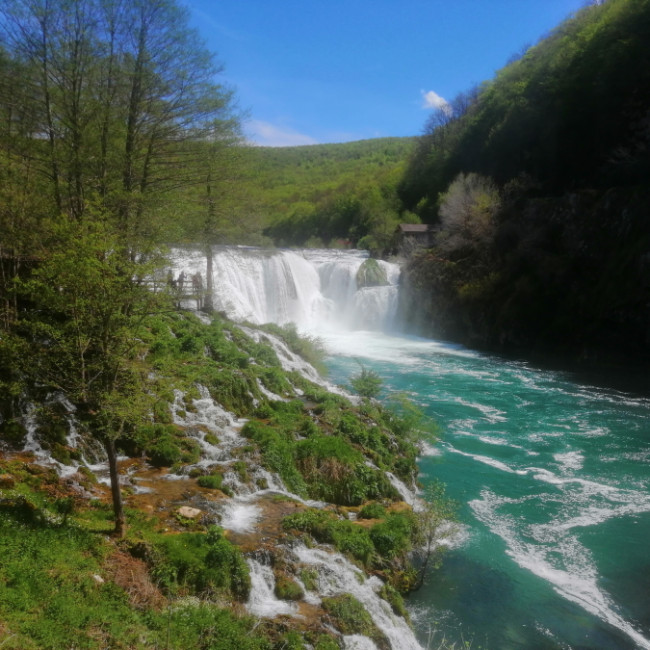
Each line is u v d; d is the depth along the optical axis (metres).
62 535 9.05
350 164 126.69
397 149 131.62
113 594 8.08
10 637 6.53
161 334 20.58
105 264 8.80
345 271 44.75
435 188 67.19
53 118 17.67
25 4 16.23
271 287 39.09
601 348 32.22
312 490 14.49
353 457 15.45
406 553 12.04
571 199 36.44
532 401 25.05
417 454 18.42
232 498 12.70
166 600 8.50
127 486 12.55
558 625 10.32
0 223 13.22
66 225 9.34
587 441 20.11
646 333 30.62
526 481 16.64
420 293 42.34
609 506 15.09
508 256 38.47
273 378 20.91
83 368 9.17
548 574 11.91
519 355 35.31
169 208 18.20
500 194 45.34
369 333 42.56
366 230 71.25
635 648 9.77
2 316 13.12
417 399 24.97
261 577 9.83
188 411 16.62
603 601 11.07
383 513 13.38
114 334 9.12
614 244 33.41
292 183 113.81
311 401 20.31
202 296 25.12
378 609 9.98
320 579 10.13
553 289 35.50
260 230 29.17
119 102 19.16
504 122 53.56
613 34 42.41
